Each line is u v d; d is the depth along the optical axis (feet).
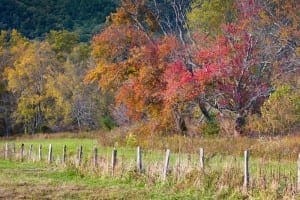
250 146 132.67
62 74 358.84
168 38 208.64
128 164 98.53
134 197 79.61
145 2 223.51
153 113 205.98
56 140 254.27
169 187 84.07
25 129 353.51
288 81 187.21
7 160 137.49
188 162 90.53
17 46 398.83
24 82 346.95
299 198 71.00
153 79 207.51
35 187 89.30
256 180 78.23
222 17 224.74
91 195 81.71
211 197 77.25
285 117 164.96
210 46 204.33
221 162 96.43
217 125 189.98
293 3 217.77
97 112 337.72
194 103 196.24
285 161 111.86
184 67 195.42
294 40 210.18
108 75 217.56
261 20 212.02
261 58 198.39
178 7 236.22
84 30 611.06
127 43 218.59
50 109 348.18
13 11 646.33
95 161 103.19
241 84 188.65
